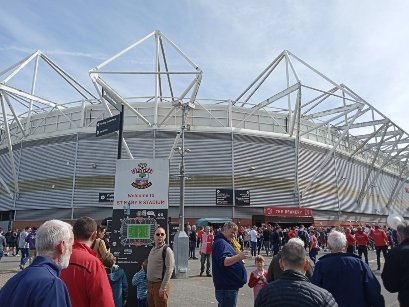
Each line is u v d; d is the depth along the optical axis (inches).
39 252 109.3
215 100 1592.0
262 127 1612.9
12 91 1531.7
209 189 1412.4
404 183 2463.1
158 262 250.7
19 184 1557.6
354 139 1988.2
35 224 1476.4
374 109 1614.2
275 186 1486.2
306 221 1465.3
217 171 1434.5
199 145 1451.8
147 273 256.7
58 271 106.1
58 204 1449.3
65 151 1494.8
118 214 348.8
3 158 1679.4
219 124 1540.4
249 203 1428.4
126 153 1437.0
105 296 137.0
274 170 1499.8
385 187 2197.3
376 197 2036.2
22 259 682.8
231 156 1454.2
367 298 159.9
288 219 1434.5
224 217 1397.6
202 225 1199.6
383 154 2234.3
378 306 158.4
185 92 1382.9
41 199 1488.7
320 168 1563.7
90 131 1482.5
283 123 1667.1
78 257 140.5
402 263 175.5
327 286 161.8
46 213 1469.0
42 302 93.6
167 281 243.9
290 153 1544.0
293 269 124.6
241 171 1451.8
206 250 606.9
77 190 1435.8
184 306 372.5
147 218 344.5
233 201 1407.5
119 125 500.7
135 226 341.7
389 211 2134.6
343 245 170.6
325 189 1642.5
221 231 233.8
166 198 350.0
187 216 1389.0
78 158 1466.5
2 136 1812.3
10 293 96.2
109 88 1378.0
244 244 1128.2
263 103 1523.1
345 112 1636.3
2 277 572.1
